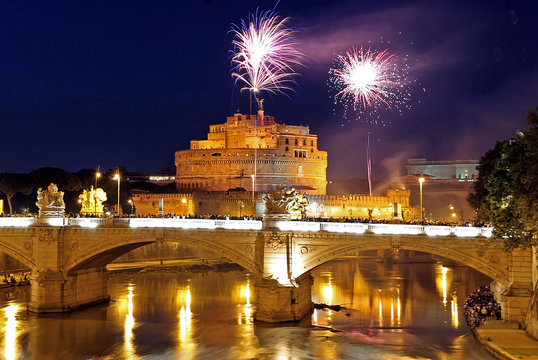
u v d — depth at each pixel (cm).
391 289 12562
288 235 8625
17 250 9606
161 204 10450
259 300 8762
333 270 16262
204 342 7944
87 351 7619
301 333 8238
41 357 7388
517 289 7694
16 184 16662
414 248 8200
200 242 9050
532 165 6962
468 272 15700
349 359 7138
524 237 7294
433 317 9462
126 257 16550
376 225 8350
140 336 8269
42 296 9431
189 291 12056
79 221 9481
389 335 8244
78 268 9688
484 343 7194
